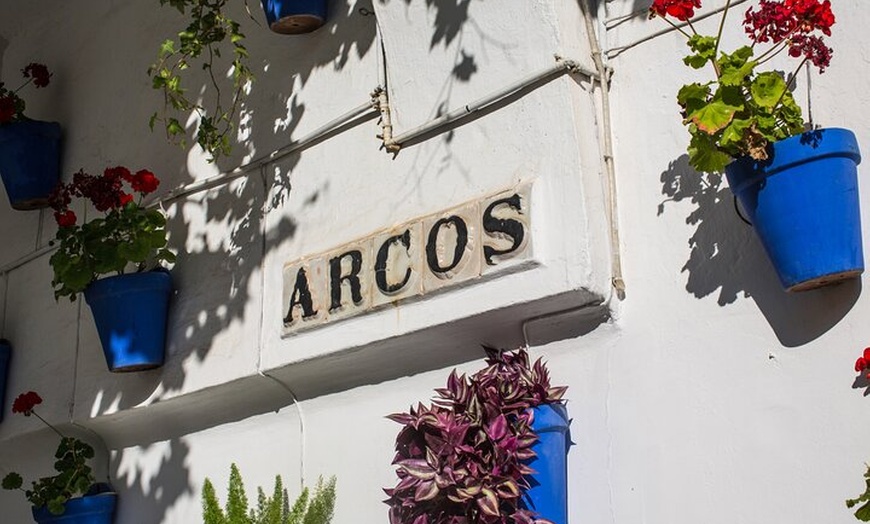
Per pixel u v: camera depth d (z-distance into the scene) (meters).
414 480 3.91
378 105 4.93
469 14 4.59
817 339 3.59
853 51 3.70
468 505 3.89
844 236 3.40
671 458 3.84
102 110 6.56
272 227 5.33
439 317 4.44
